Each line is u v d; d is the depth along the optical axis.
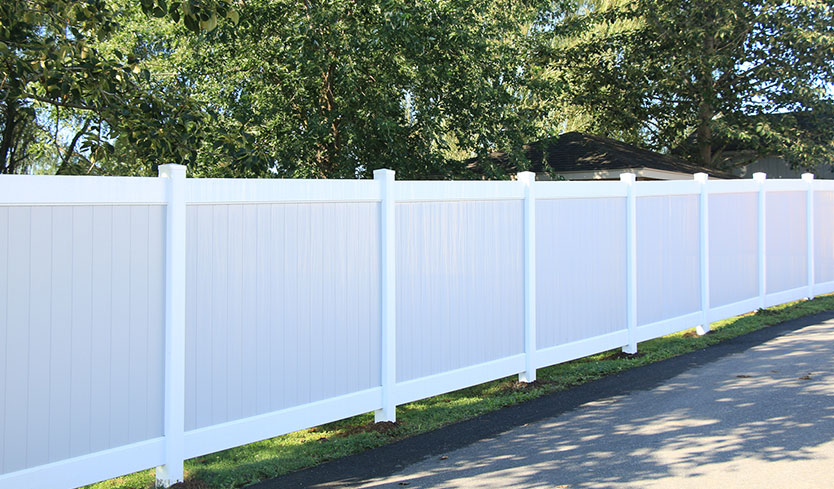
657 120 23.11
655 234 9.12
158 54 13.85
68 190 4.24
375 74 12.20
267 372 5.24
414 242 6.28
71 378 4.28
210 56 12.22
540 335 7.50
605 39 21.23
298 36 11.27
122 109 7.59
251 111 12.09
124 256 4.50
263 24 12.08
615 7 21.06
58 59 7.29
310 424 5.49
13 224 4.06
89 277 4.35
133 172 12.50
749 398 6.52
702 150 22.25
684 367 8.00
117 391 4.47
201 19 6.63
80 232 4.31
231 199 4.99
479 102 12.37
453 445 5.51
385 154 12.65
